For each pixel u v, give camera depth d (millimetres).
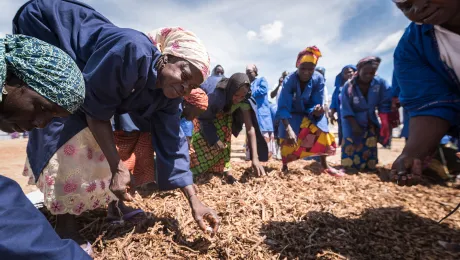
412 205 3430
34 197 3133
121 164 2039
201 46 2039
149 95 2168
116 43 1784
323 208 3152
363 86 5270
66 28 1990
